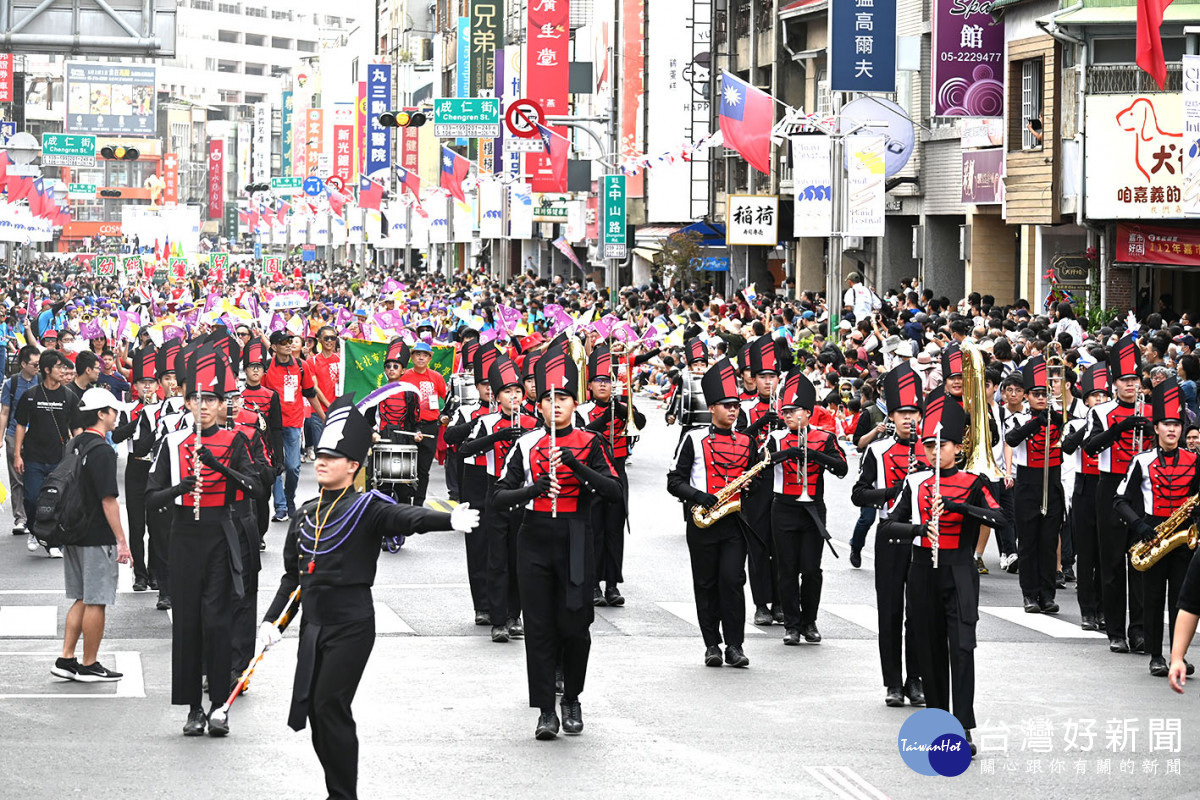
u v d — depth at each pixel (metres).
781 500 16.59
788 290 60.41
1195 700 14.24
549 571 12.90
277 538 22.84
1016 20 42.47
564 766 11.96
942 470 12.81
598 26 81.12
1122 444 16.61
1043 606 18.52
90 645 14.55
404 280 86.62
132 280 91.31
